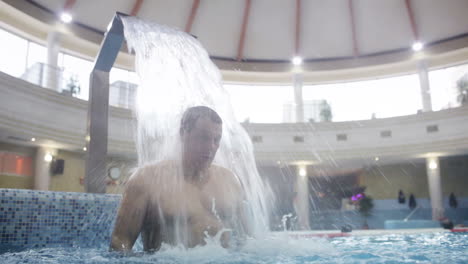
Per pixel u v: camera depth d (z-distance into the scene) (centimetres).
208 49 1462
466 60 1387
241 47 1487
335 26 1437
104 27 1266
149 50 238
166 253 129
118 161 1230
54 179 1153
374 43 1465
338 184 1650
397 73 1508
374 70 1524
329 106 1491
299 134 1442
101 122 415
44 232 256
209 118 133
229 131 188
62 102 1047
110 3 1227
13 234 243
